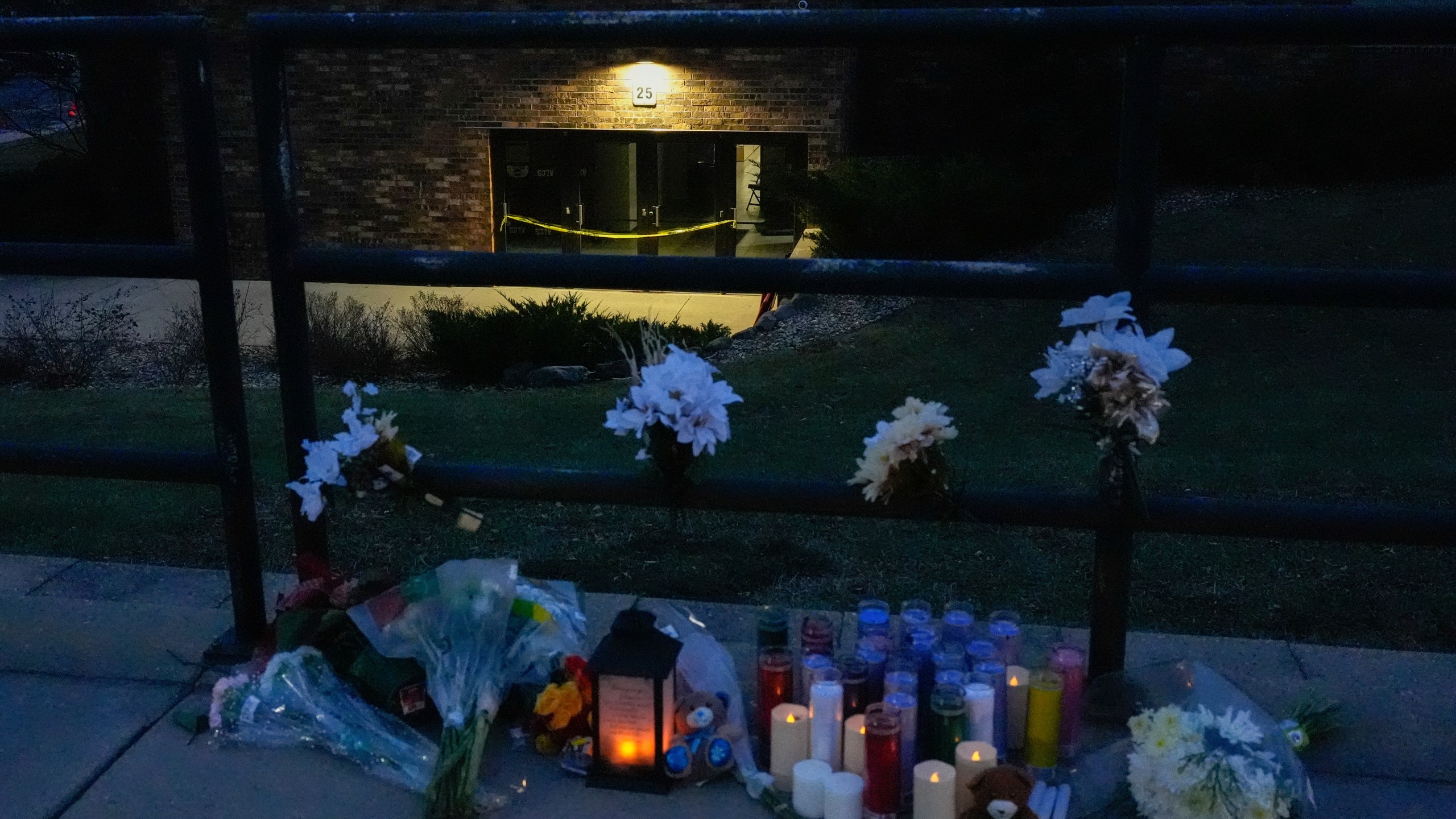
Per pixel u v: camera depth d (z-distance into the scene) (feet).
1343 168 53.16
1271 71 58.85
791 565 15.88
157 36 11.09
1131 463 10.24
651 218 62.44
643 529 17.33
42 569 15.16
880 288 10.64
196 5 60.08
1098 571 10.89
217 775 10.23
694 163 61.57
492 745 10.71
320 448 11.04
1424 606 14.48
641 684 9.80
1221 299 10.28
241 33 60.13
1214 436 23.54
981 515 10.77
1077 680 10.32
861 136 63.93
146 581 14.76
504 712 11.00
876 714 9.45
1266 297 10.19
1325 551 16.37
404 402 29.94
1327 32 9.66
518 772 10.29
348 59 61.57
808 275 10.67
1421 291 9.93
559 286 11.07
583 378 36.83
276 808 9.79
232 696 10.86
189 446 24.91
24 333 42.63
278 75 11.19
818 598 14.80
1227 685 10.59
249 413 27.86
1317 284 10.09
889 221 47.50
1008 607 14.60
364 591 11.45
